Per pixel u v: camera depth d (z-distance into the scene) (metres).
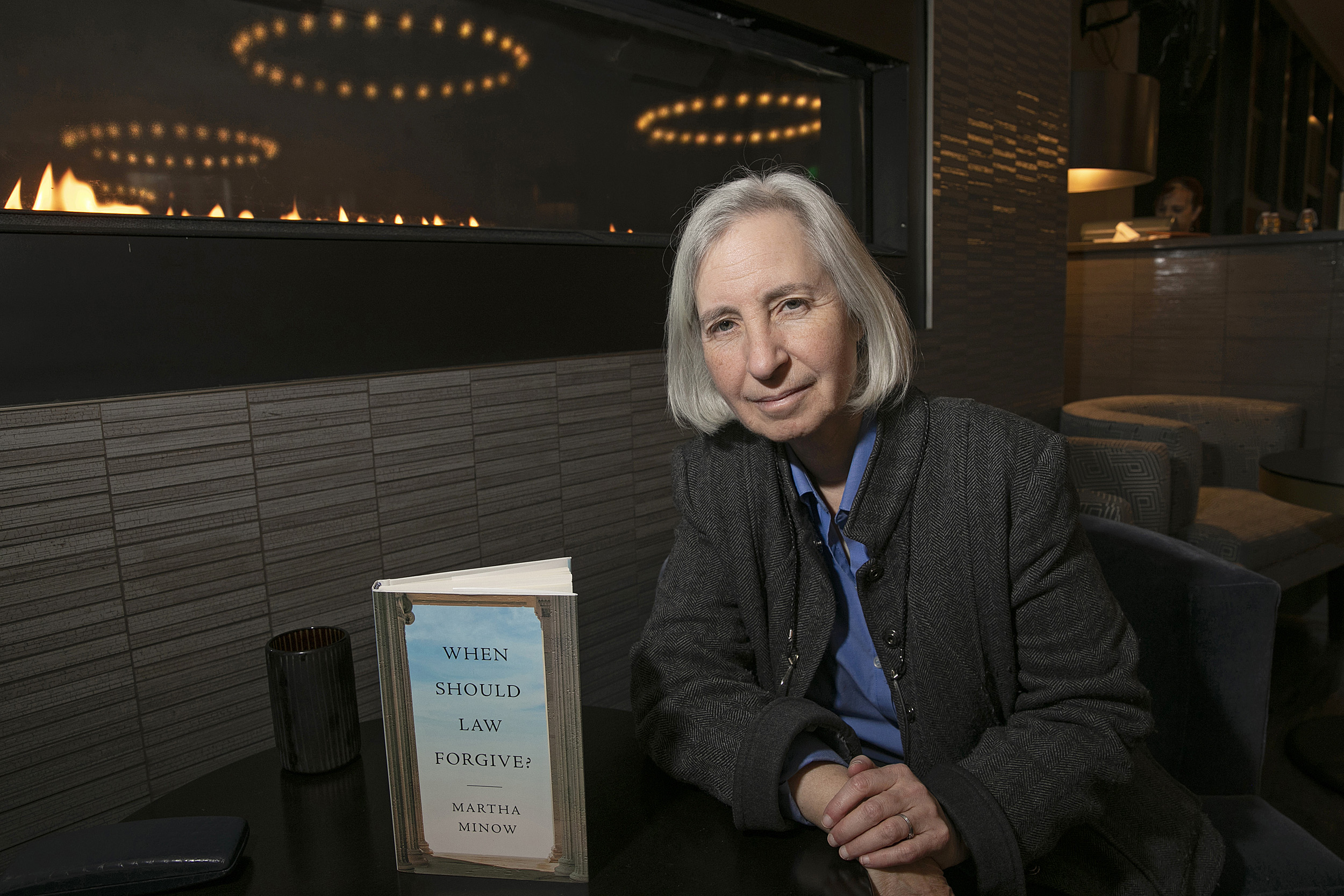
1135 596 1.21
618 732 0.93
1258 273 3.79
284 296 1.32
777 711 0.77
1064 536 0.84
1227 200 6.24
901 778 0.71
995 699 0.91
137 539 1.19
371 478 1.45
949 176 2.68
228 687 1.30
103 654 1.17
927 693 0.89
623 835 0.72
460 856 0.66
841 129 2.48
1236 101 6.14
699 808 0.76
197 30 1.28
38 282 1.08
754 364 0.78
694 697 0.83
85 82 1.18
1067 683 0.82
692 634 0.92
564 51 1.79
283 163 1.41
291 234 1.30
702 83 2.07
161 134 1.26
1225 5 5.84
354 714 0.85
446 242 1.52
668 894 0.63
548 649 0.62
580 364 1.78
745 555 0.92
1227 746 1.16
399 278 1.46
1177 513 2.67
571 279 1.75
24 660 1.10
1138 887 0.81
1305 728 2.22
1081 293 4.34
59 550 1.12
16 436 1.07
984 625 0.87
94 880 0.63
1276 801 1.93
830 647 0.98
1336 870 0.94
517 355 1.67
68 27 1.15
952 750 0.91
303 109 1.42
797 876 0.65
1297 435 3.22
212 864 0.65
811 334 0.79
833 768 0.74
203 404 1.23
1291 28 6.82
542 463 1.73
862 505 0.86
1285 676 2.61
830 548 0.94
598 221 1.90
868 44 2.29
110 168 1.22
